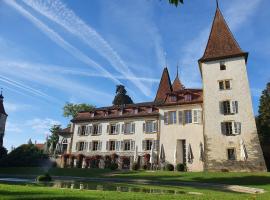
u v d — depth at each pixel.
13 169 44.12
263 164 34.19
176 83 59.91
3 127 84.12
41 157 52.78
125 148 49.59
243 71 39.72
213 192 18.36
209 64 42.25
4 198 9.52
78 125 56.56
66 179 30.69
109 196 11.51
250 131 36.28
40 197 10.20
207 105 40.06
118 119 52.19
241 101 38.22
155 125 47.72
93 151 52.72
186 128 42.31
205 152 37.72
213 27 45.25
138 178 29.48
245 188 21.31
